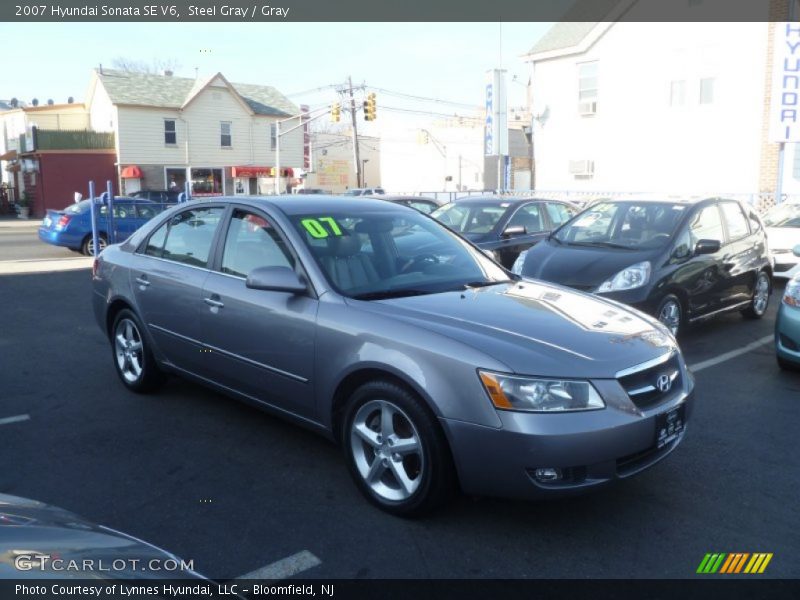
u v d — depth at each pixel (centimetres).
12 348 756
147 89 4112
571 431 333
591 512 388
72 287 1221
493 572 331
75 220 1761
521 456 334
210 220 517
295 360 424
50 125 4547
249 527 371
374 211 505
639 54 2306
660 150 2295
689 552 349
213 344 486
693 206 810
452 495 369
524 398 336
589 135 2469
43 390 604
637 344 381
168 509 391
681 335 827
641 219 814
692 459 461
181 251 535
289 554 346
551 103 2564
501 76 2361
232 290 470
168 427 515
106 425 519
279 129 4416
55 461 456
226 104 4266
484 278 479
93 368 674
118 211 1788
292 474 436
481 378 341
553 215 1066
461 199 1101
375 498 387
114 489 416
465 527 371
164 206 1861
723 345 779
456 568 334
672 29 2227
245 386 471
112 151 4025
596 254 768
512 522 376
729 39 2111
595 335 379
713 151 2180
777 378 649
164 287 528
